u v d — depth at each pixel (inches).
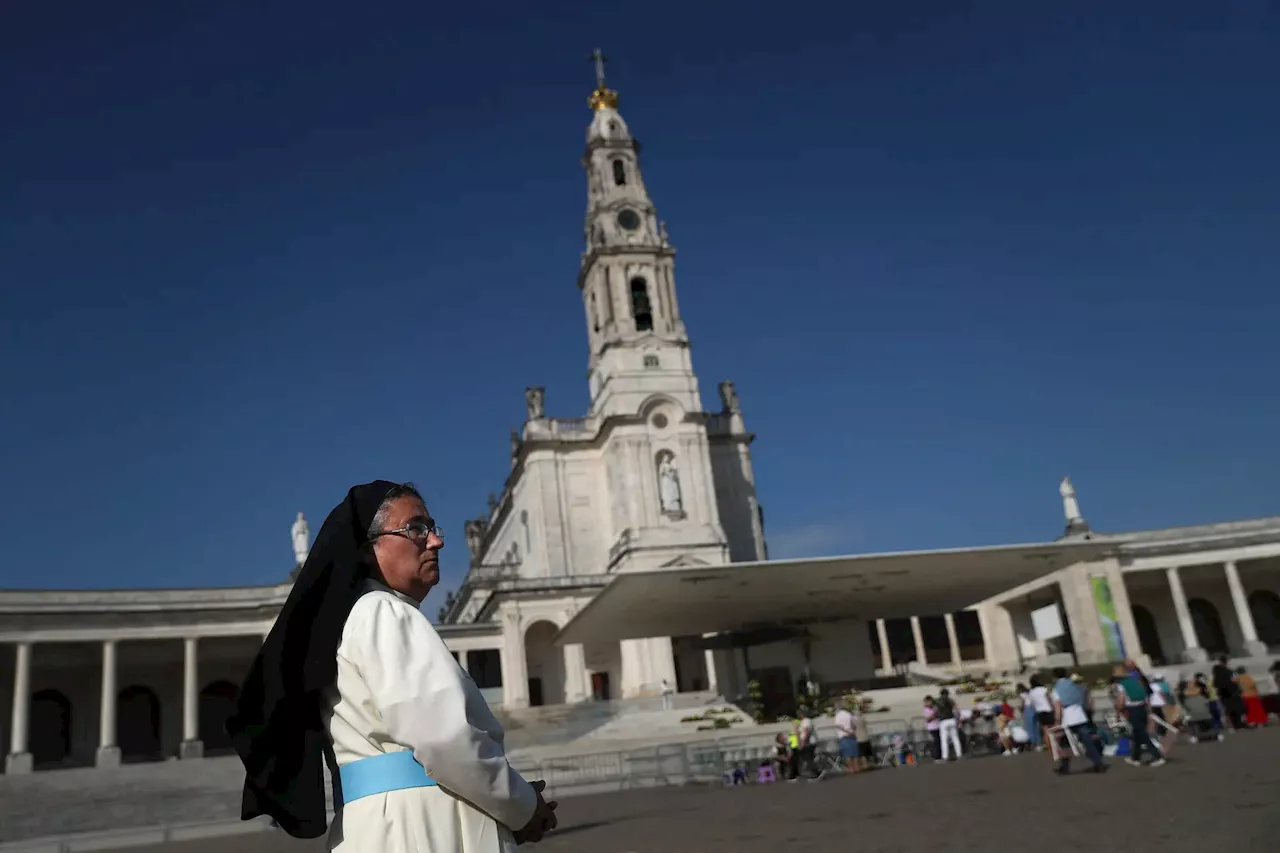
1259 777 661.9
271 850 830.5
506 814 134.0
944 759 1233.4
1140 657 2546.8
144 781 1727.4
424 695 128.7
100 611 2199.8
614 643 2903.5
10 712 2289.6
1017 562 1894.7
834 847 515.2
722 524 3161.9
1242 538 2908.5
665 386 3004.4
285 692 138.9
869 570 1823.3
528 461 3107.8
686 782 1286.9
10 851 1149.7
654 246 3179.1
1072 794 672.4
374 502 156.3
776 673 2278.5
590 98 3437.5
